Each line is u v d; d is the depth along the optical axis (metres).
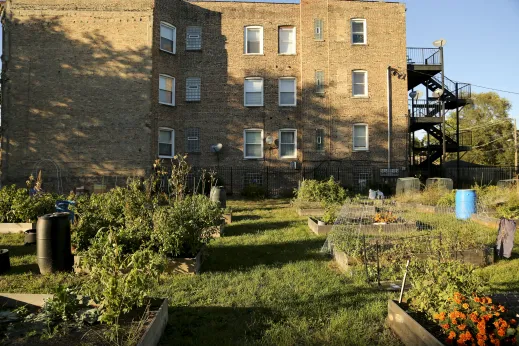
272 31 23.25
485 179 24.33
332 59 22.92
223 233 10.08
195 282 5.92
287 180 22.70
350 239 7.81
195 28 22.97
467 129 48.41
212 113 22.72
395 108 22.91
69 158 19.98
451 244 7.10
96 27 20.50
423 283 4.22
